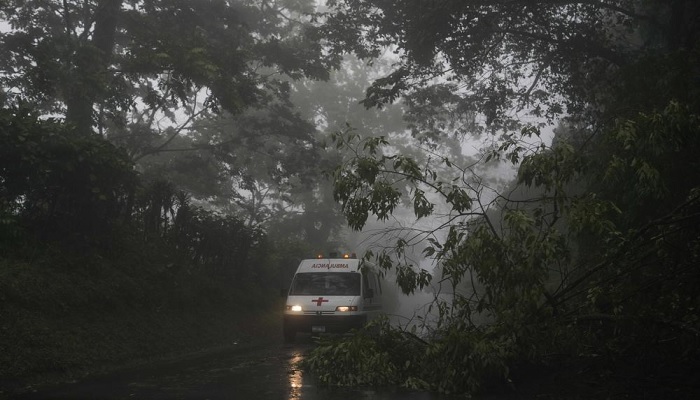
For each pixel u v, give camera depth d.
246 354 11.89
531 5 17.08
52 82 15.64
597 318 7.94
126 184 13.91
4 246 10.47
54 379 8.15
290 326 14.78
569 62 19.39
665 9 17.00
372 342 8.38
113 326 11.00
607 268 9.01
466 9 16.75
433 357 8.00
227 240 19.11
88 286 11.34
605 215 9.16
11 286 9.60
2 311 9.00
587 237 10.04
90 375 8.66
